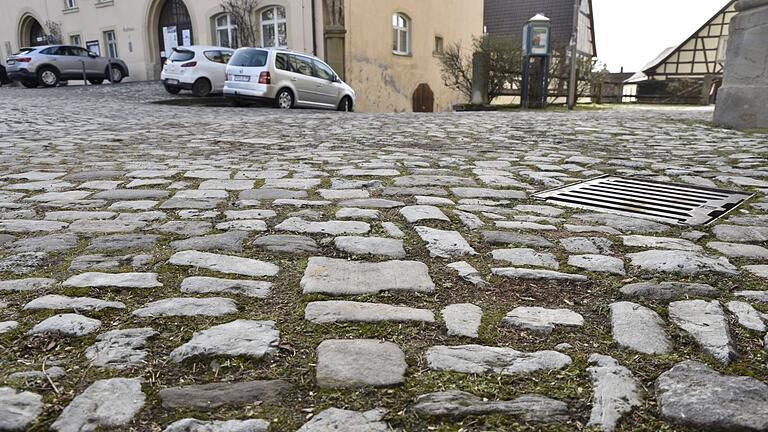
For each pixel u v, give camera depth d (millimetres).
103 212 3592
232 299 2227
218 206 3752
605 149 6734
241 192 4199
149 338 1909
